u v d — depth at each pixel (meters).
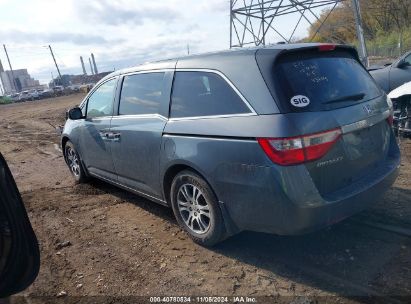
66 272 3.79
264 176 3.16
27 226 2.54
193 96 3.89
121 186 5.26
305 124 3.10
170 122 4.05
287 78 3.29
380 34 41.12
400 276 3.22
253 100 3.31
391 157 3.97
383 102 3.93
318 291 3.15
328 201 3.18
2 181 2.43
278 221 3.21
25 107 37.00
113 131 4.96
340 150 3.29
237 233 3.91
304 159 3.07
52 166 8.27
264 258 3.69
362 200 3.41
